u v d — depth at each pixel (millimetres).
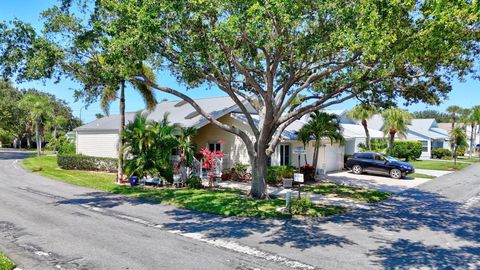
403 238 8805
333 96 13680
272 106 13188
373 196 15328
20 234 8523
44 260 6727
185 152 17766
